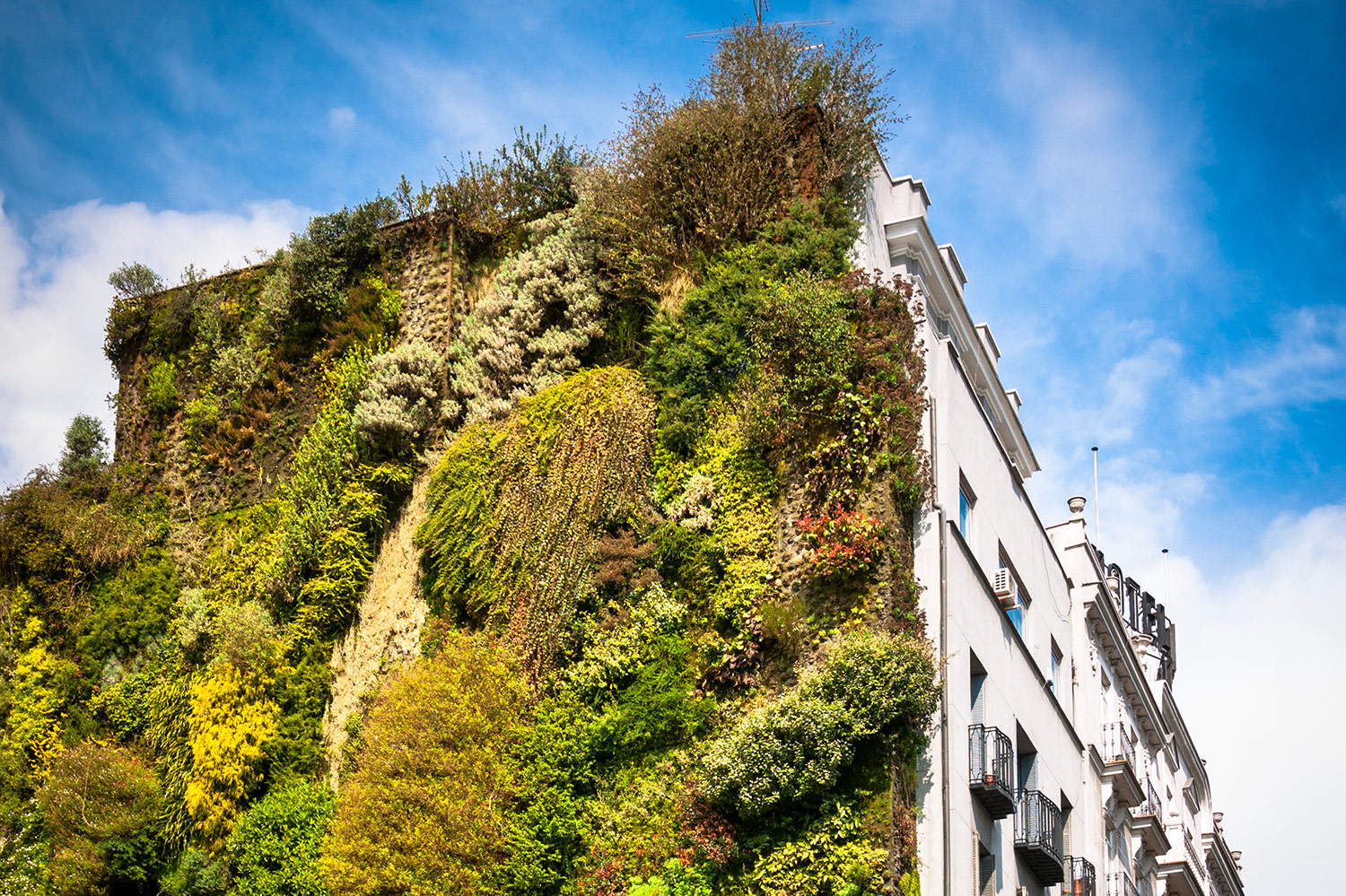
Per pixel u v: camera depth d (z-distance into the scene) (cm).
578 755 1903
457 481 2173
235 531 2466
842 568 1878
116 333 2786
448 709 1902
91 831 2105
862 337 2023
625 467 2083
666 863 1803
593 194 2445
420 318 2514
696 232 2280
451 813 1822
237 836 2070
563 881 1842
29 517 2538
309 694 2197
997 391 2812
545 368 2311
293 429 2520
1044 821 2239
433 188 2641
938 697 1803
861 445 1945
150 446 2655
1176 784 4156
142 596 2431
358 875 1822
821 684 1789
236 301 2716
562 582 2012
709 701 1903
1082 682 2972
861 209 2214
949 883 1781
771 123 2292
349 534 2283
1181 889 3634
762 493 2014
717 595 1975
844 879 1695
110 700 2331
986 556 2300
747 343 2111
